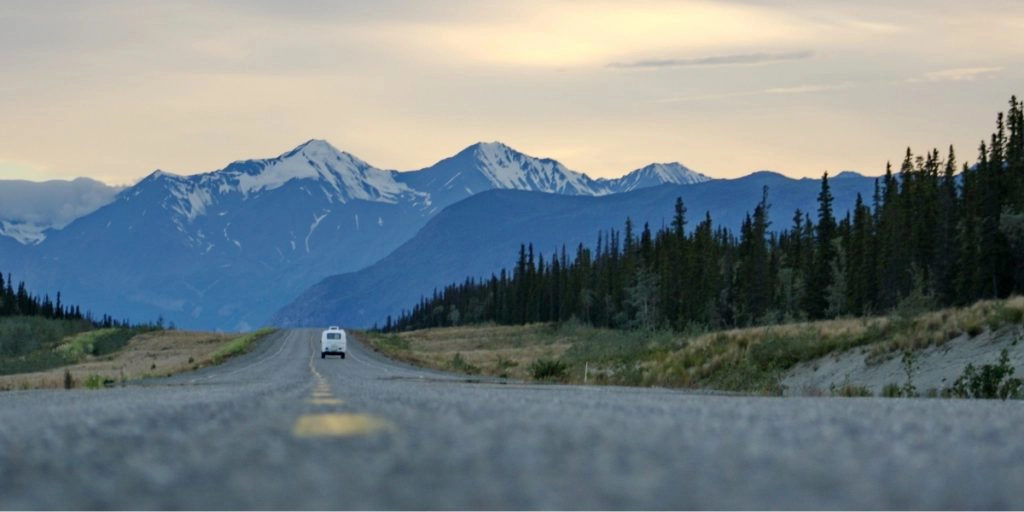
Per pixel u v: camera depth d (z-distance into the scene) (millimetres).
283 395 24484
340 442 10805
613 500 7031
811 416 16172
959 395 44906
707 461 9188
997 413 18609
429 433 11875
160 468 8711
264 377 57938
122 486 7684
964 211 121125
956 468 8945
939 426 13883
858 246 142000
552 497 7133
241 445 10625
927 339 60906
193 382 55781
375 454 9656
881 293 130750
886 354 62219
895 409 19719
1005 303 62750
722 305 167875
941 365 57469
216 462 9117
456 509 6648
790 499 7152
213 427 13070
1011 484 8070
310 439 11156
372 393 26984
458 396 25109
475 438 11250
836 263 147750
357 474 8250
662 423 13688
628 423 13625
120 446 10773
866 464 9062
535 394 29641
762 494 7324
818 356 68500
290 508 6688
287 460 9203
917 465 9070
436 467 8711
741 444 10727
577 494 7270
